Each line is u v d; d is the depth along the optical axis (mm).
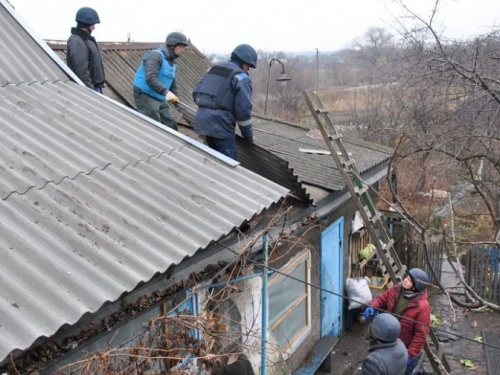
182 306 3887
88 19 5699
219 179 4078
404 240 10141
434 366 5449
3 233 2809
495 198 7777
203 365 3635
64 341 2605
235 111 4977
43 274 2641
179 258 3096
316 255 7242
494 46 5984
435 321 8961
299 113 24922
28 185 3260
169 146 4312
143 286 3121
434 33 5879
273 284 5961
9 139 3660
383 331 4508
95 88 6074
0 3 5227
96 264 2850
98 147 3969
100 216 3207
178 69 9766
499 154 6023
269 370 4883
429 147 5191
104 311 2861
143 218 3346
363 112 19281
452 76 5988
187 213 3539
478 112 5812
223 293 3916
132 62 8852
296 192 5383
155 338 3291
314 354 7059
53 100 4461
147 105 5840
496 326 8898
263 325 4215
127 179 3705
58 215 3117
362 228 9016
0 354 2164
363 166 7902
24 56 4805
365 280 8578
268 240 4289
